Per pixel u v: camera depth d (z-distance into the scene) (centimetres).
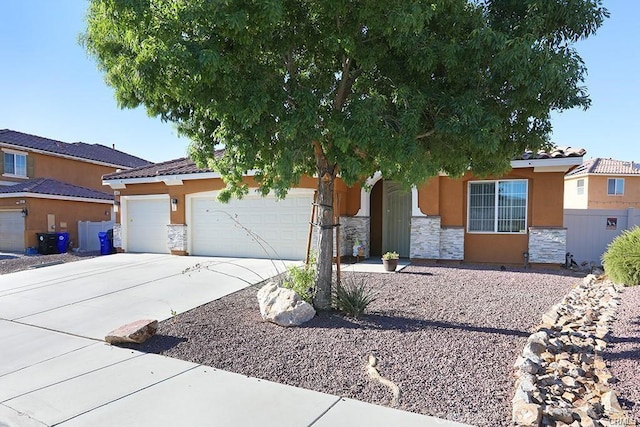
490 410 397
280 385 475
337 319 701
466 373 480
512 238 1384
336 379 483
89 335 699
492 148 544
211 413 414
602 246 1470
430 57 549
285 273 1132
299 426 384
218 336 654
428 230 1427
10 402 452
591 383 439
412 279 1095
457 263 1412
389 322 681
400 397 431
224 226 1622
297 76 657
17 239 2300
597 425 353
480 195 1420
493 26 585
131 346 633
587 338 575
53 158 2773
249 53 541
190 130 706
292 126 521
